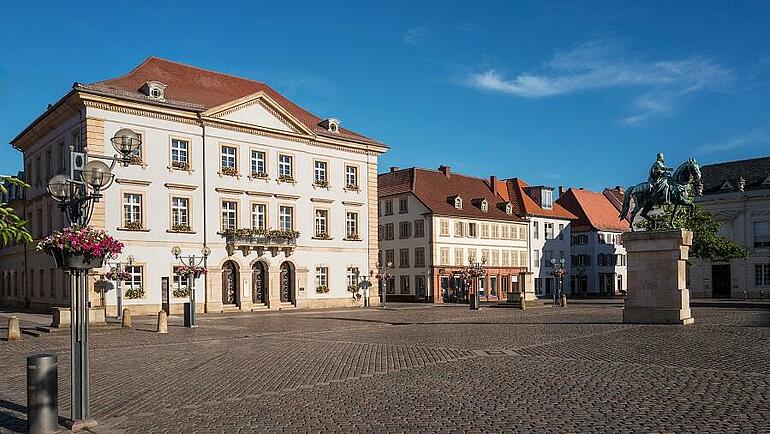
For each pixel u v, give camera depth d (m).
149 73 50.31
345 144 57.53
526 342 22.91
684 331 25.66
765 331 25.41
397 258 75.25
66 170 46.06
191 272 42.34
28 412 10.51
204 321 38.41
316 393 13.52
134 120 45.31
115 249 11.75
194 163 48.16
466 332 28.08
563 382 14.30
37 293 52.19
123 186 44.59
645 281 29.88
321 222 56.09
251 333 29.23
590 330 27.17
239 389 14.18
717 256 58.78
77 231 11.39
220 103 50.88
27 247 54.38
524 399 12.51
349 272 57.66
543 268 86.31
